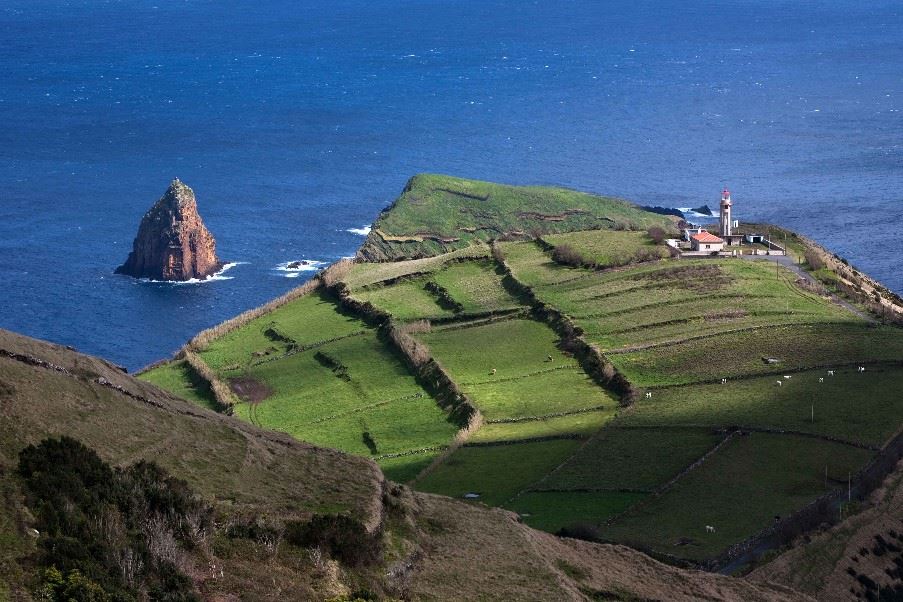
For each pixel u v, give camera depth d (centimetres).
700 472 12781
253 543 7806
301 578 7581
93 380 9475
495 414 15425
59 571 6712
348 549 7981
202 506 7962
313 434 15462
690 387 15450
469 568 8581
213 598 7125
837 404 14388
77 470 7688
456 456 14238
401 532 8775
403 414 15850
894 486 12406
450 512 9481
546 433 14600
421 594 8012
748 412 14300
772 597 9838
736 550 10919
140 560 7081
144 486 7831
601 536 11169
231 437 9338
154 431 8994
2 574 6606
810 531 11381
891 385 14962
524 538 9300
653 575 9712
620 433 14138
